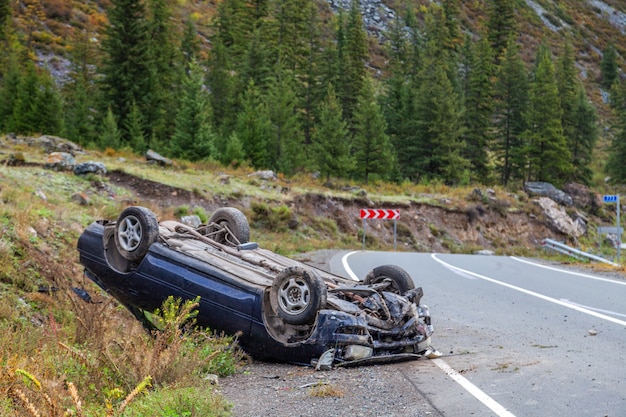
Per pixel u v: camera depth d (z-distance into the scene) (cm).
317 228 2845
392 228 3291
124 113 4378
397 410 506
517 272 1711
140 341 670
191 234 841
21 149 2495
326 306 674
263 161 3894
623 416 488
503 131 5938
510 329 891
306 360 666
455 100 5212
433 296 1223
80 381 545
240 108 4847
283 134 4188
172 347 580
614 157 6556
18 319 814
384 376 623
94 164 2131
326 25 10075
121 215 776
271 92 4388
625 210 5528
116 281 780
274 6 9638
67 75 6159
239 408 512
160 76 5388
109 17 4584
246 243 861
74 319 851
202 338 683
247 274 721
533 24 11969
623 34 13350
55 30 6944
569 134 6488
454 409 509
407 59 8825
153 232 759
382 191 3950
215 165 3306
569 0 13975
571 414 495
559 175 5731
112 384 540
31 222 1158
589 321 950
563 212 4431
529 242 3981
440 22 9975
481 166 5903
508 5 10594
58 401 465
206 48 7962
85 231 815
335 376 622
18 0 7212
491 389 572
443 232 3528
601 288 1360
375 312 706
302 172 4069
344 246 2700
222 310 700
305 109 5453
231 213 912
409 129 5338
